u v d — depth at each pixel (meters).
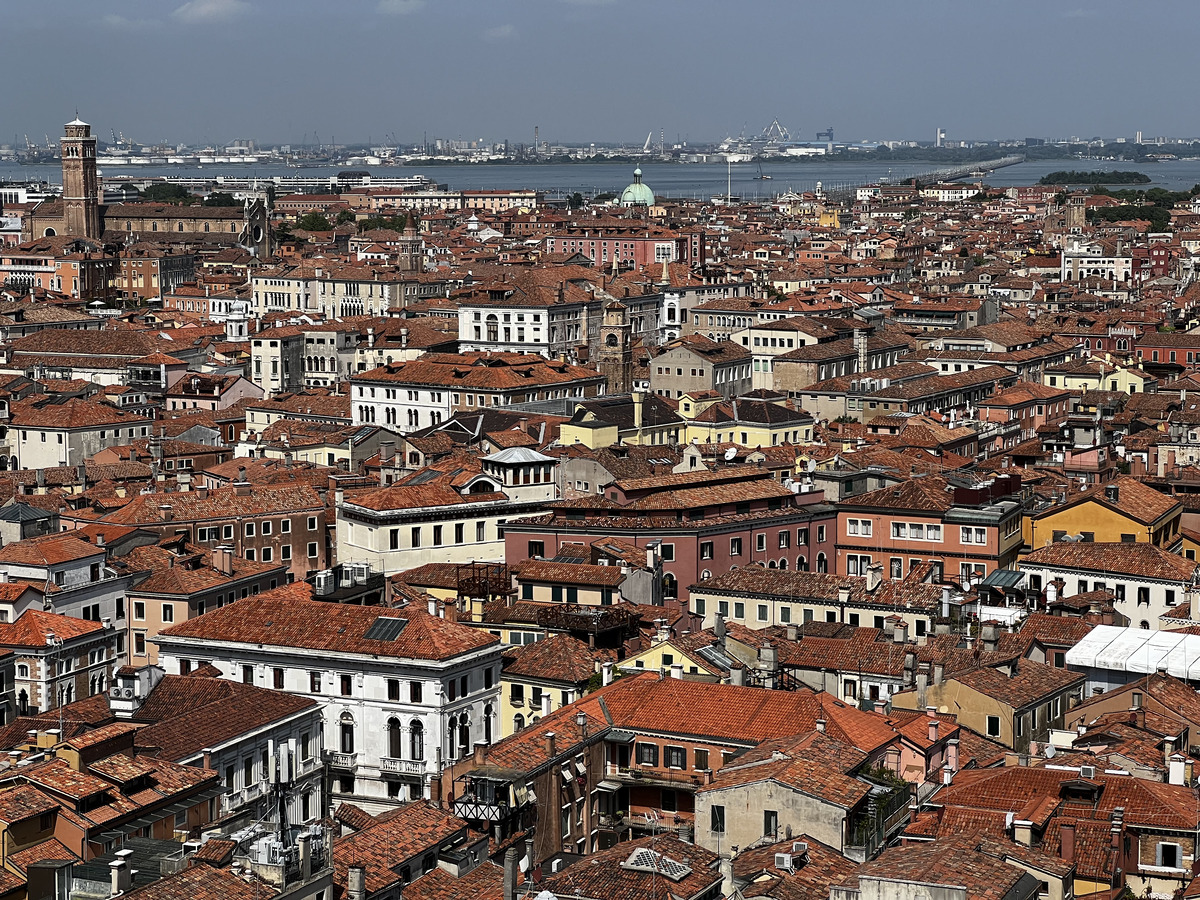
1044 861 124.81
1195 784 145.12
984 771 146.62
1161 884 131.50
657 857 127.19
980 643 190.62
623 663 187.88
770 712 161.75
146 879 130.38
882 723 156.38
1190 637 189.25
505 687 193.75
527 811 150.50
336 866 131.38
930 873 116.62
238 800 169.25
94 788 143.25
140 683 177.88
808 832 137.12
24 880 131.50
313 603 197.88
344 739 189.12
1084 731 163.88
